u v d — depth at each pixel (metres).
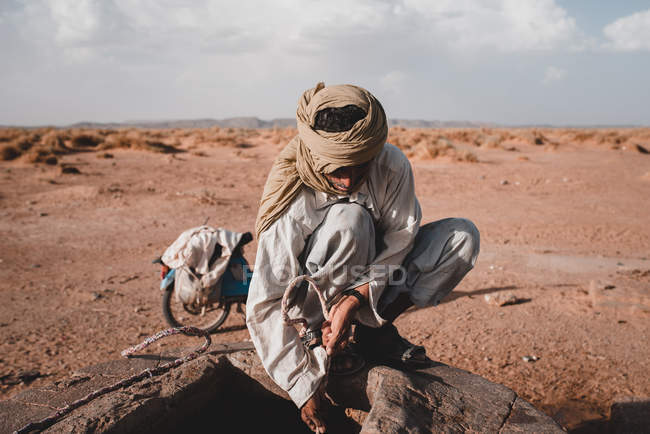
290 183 1.77
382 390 1.71
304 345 1.88
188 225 9.45
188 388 1.83
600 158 23.59
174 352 2.34
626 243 8.24
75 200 11.58
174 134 45.59
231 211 10.84
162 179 15.39
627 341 4.30
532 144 33.53
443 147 23.42
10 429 1.68
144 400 1.69
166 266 4.71
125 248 7.84
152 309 5.26
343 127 1.58
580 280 6.14
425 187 14.44
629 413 2.74
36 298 5.50
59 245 7.91
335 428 2.02
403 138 29.88
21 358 3.99
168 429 1.78
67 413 1.69
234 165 19.98
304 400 1.74
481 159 22.58
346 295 1.82
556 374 3.69
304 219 1.81
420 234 2.11
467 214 10.73
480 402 1.73
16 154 19.52
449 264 1.99
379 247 2.03
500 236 8.73
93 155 22.39
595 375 3.66
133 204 11.30
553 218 10.30
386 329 2.07
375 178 1.83
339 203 1.83
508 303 5.28
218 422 2.09
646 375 3.65
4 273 6.38
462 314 5.04
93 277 6.36
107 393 1.84
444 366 2.03
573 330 4.57
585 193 13.71
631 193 13.69
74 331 4.61
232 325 4.91
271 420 2.13
